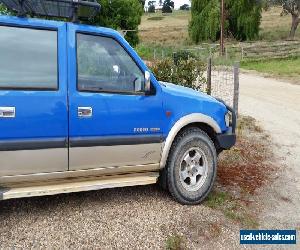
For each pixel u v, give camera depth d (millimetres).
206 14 43531
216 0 43094
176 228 4633
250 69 26938
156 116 4762
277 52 31938
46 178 4340
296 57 31562
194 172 5164
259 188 6137
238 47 33750
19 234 4234
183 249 4297
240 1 42469
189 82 10227
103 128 4461
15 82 4070
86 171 4520
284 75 23578
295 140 9383
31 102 4090
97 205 5004
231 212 5160
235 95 9906
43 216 4629
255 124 10773
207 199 5430
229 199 5574
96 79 4453
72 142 4320
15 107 4023
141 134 4707
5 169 4105
